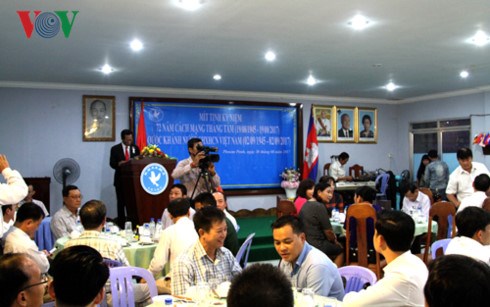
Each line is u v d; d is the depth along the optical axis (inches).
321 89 394.0
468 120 402.6
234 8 181.2
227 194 401.7
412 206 259.6
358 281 122.3
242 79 341.4
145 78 332.5
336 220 248.4
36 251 149.8
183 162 231.3
